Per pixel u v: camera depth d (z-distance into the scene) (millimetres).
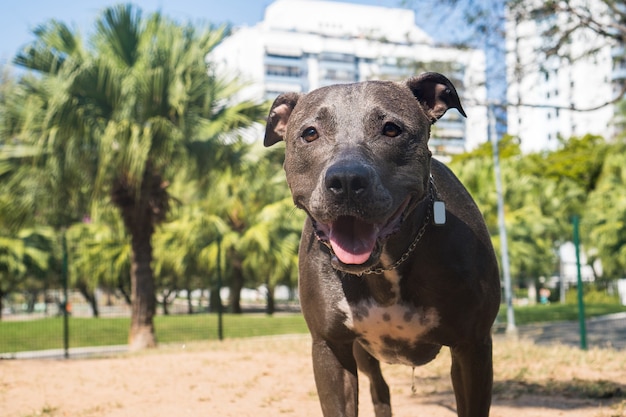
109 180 14000
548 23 11258
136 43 14164
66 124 12828
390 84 3221
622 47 11406
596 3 11117
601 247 31250
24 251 24781
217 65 14492
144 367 8930
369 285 3414
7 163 13359
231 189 23156
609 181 32938
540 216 30516
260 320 20516
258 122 14281
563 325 18453
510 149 41969
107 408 6477
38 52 13430
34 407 6617
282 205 24812
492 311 3566
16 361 10297
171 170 14555
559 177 39719
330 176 2783
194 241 24562
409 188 3061
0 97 14305
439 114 3506
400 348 3656
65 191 13555
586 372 7934
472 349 3570
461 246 3441
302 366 8766
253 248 24922
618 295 21641
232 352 10516
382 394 4945
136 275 14562
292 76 92812
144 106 13453
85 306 31734
